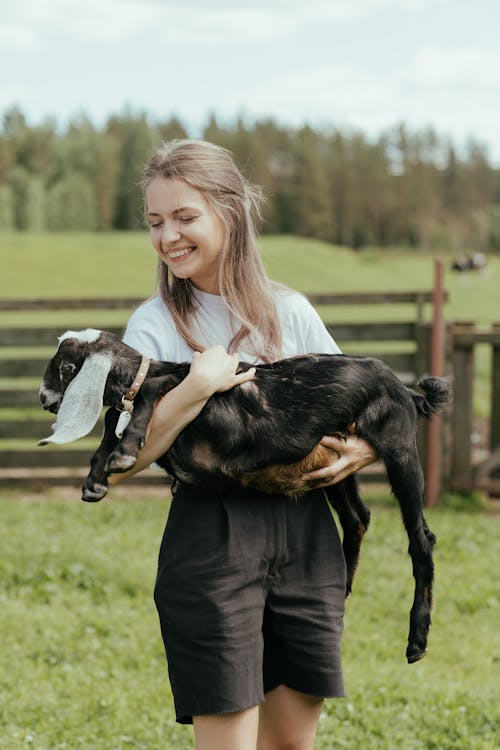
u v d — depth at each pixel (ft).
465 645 18.60
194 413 8.34
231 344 9.41
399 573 22.26
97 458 8.59
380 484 31.53
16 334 31.42
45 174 320.09
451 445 30.01
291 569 9.07
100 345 8.57
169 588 8.82
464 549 24.38
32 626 18.66
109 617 19.19
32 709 14.66
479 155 375.86
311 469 8.85
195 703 8.69
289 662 9.13
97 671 16.40
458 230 365.20
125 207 308.60
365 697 15.33
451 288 143.13
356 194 343.87
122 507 28.30
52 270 130.00
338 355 9.29
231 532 8.67
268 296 9.48
